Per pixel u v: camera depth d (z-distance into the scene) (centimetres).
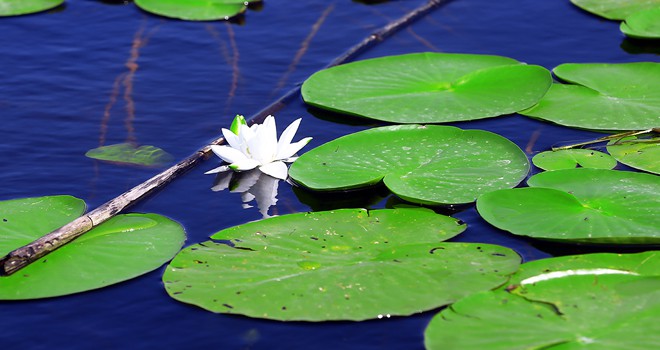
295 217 457
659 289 378
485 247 420
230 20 770
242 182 512
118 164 535
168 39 728
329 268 405
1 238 441
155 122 591
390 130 541
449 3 798
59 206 474
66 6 795
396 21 752
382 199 487
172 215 476
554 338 346
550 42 707
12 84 645
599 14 752
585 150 527
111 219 465
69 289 405
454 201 469
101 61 687
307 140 535
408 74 636
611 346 340
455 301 377
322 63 684
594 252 428
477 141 529
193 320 383
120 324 384
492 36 725
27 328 383
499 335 350
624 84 611
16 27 746
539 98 585
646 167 502
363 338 366
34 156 546
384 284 391
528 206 456
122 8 793
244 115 599
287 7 798
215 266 412
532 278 392
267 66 679
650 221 434
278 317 375
